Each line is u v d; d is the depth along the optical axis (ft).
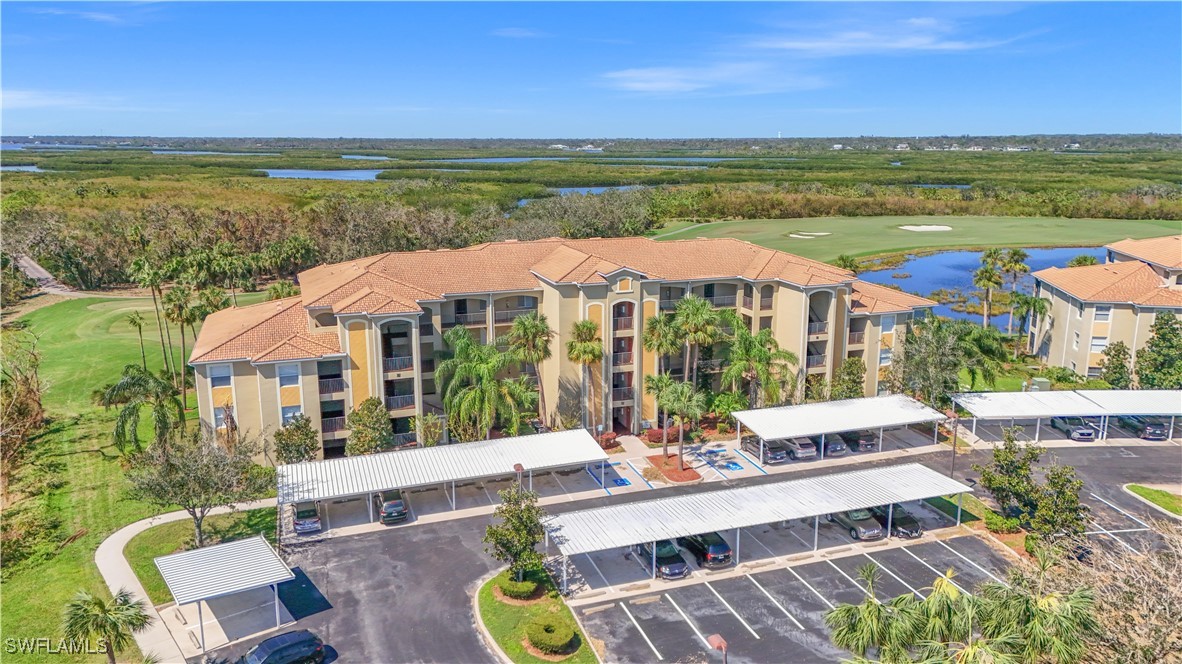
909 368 194.08
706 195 641.81
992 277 281.13
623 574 131.85
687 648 111.86
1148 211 580.71
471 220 447.83
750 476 169.78
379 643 112.47
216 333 179.22
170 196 579.07
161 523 147.43
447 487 164.35
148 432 191.72
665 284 203.72
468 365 165.37
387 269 191.83
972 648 77.20
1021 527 145.59
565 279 180.86
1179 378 203.72
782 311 203.31
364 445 162.40
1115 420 202.69
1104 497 159.94
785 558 137.39
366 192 624.59
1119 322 228.63
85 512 151.64
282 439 158.30
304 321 176.45
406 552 138.10
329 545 140.46
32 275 402.52
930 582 129.18
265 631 115.24
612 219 488.02
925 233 522.47
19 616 118.93
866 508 143.54
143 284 236.22
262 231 428.56
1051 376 238.48
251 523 148.15
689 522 133.59
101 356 258.37
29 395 196.95
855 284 218.38
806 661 108.88
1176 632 85.81
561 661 108.68
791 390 198.80
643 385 192.44
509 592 123.24
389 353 181.06
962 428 199.31
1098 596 91.20
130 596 111.34
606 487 164.45
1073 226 545.85
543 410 193.57
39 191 591.37
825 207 622.13
